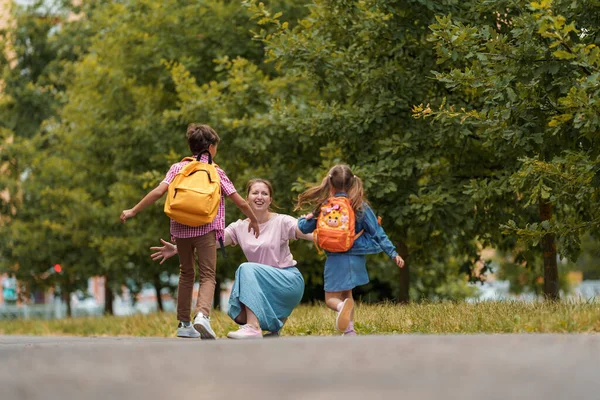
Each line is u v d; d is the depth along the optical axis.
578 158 21.91
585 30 22.81
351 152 33.53
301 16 44.66
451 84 23.31
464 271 41.31
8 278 68.69
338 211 16.95
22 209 65.62
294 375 8.26
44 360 10.53
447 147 32.03
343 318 16.78
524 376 7.89
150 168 47.62
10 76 74.19
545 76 22.16
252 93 39.97
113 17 49.69
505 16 28.72
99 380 8.29
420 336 12.64
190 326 18.94
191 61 44.72
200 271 18.12
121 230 55.62
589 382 7.62
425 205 30.78
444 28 23.20
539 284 67.81
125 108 49.56
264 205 18.17
